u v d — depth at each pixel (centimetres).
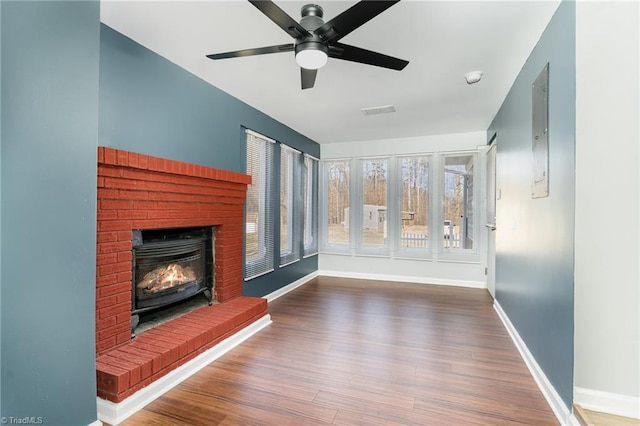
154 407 190
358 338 293
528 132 251
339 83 305
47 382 149
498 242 371
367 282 523
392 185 539
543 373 213
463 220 502
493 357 256
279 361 248
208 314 284
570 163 178
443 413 184
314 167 564
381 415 182
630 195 169
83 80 161
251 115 376
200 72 285
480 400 197
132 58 232
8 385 135
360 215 559
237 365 241
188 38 229
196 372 230
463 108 376
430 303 404
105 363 193
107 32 215
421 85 308
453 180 507
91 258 167
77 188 160
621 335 169
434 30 213
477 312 368
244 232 365
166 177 247
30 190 140
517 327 284
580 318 173
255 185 388
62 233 153
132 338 230
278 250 438
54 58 148
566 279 182
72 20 155
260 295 398
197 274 306
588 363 172
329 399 198
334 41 177
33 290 143
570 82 177
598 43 169
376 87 315
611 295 170
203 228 315
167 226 251
